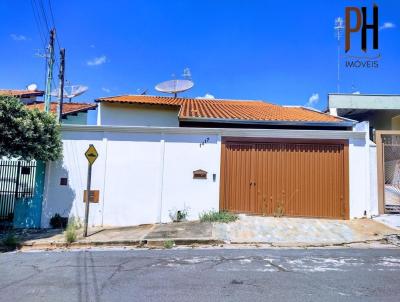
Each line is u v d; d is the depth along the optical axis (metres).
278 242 9.20
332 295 5.15
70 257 7.81
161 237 9.57
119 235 10.15
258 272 6.37
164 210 11.92
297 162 12.02
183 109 15.76
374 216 11.68
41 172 11.92
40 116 10.86
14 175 11.97
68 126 11.98
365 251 8.17
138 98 18.28
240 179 12.05
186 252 8.20
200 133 12.18
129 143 12.11
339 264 6.93
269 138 12.12
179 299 5.03
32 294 5.30
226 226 10.62
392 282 5.75
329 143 12.01
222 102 21.27
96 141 12.10
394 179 12.16
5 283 5.86
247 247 8.82
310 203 11.88
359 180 11.87
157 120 16.75
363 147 11.99
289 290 5.38
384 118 19.61
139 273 6.37
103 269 6.69
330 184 11.89
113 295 5.22
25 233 10.84
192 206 11.95
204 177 12.05
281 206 11.92
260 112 16.55
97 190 11.91
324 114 16.75
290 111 17.73
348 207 11.73
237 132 12.16
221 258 7.49
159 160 12.08
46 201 11.84
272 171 12.04
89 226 11.75
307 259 7.35
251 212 11.96
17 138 9.95
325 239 9.45
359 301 4.90
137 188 11.98
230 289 5.45
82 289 5.51
